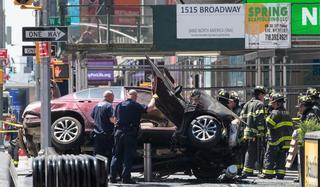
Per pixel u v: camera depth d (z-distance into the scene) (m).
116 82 73.94
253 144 35.72
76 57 48.50
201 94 33.81
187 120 33.34
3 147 65.12
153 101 32.44
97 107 34.06
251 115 35.56
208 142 33.00
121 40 46.31
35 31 34.25
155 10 44.00
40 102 37.78
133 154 32.72
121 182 33.47
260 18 44.28
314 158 22.05
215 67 51.22
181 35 44.06
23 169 45.34
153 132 35.06
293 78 51.00
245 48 44.12
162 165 35.06
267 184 32.53
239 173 35.72
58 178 17.53
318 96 34.38
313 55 50.22
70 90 51.50
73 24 46.53
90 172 17.70
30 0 35.91
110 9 49.41
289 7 44.38
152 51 44.88
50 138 34.72
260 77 46.69
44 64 34.81
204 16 44.06
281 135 34.91
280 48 44.41
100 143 33.91
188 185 32.09
